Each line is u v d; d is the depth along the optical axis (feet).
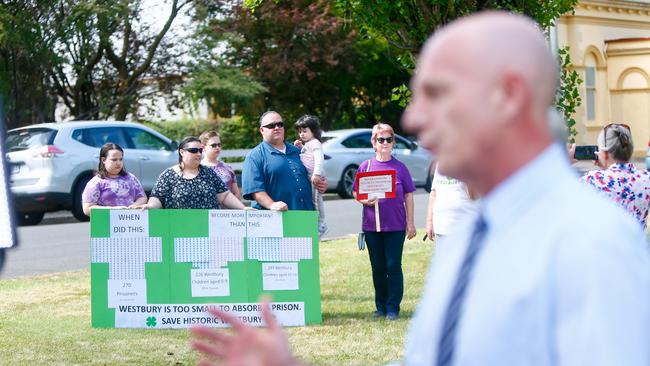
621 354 4.92
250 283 27.89
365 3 30.86
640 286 5.03
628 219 5.35
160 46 89.76
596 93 107.65
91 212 27.81
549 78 5.40
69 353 24.20
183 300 27.84
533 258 5.30
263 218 27.99
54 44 79.41
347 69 101.30
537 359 5.21
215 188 28.86
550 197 5.42
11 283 35.45
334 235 48.91
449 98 5.44
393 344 24.89
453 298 5.72
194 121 106.11
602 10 107.76
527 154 5.49
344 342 25.22
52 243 47.26
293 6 96.58
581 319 5.06
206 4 91.40
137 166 59.21
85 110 89.20
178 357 23.73
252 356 5.83
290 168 28.48
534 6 30.63
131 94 89.61
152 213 27.91
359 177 27.99
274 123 28.30
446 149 5.52
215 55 90.79
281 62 95.86
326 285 33.99
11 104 79.92
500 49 5.34
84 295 33.09
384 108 110.83
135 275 27.84
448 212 25.03
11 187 11.06
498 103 5.37
